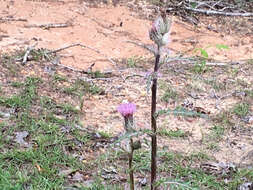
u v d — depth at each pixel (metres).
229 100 2.93
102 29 3.67
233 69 3.38
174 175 2.16
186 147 2.40
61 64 3.06
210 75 3.26
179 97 2.89
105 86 2.91
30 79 2.74
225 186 2.14
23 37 3.29
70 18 3.72
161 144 2.39
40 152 2.18
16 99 2.51
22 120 2.39
